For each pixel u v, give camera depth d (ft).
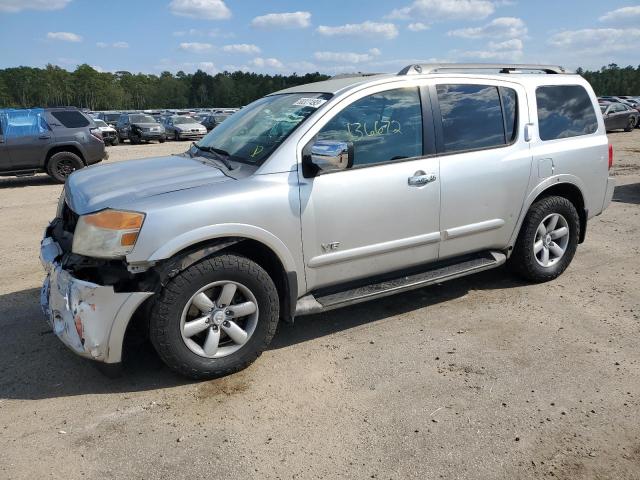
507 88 14.96
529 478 8.30
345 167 11.51
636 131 85.71
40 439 9.37
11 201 34.04
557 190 16.46
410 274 13.94
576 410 9.99
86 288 10.00
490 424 9.61
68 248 11.21
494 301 15.20
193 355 10.84
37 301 15.61
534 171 15.15
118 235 9.96
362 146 12.48
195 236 10.36
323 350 12.51
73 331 10.28
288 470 8.54
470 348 12.46
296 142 11.71
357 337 13.16
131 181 11.54
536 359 11.89
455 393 10.60
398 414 9.95
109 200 10.52
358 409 10.13
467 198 13.96
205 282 10.64
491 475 8.37
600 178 16.88
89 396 10.70
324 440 9.25
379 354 12.26
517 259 15.98
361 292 12.84
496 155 14.39
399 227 12.98
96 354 10.14
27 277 17.84
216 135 14.40
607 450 8.91
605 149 16.87
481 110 14.37
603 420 9.68
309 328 13.73
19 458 8.88
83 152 43.14
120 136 97.71
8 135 40.47
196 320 10.84
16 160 40.91
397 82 13.10
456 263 14.76
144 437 9.41
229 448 9.09
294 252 11.64
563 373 11.28
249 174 11.39
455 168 13.65
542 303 14.98
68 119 42.91
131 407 10.31
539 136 15.35
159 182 11.27
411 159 13.09
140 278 10.30
